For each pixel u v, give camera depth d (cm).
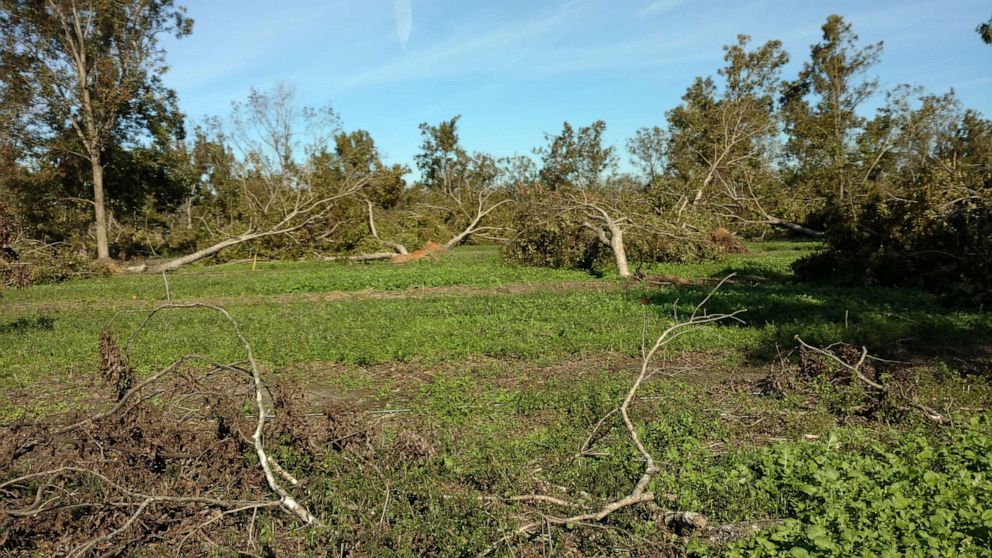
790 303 1388
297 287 2022
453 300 1617
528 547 456
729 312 1290
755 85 4425
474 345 1068
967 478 492
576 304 1453
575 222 2294
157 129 3462
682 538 461
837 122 3869
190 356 604
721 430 668
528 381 889
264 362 1016
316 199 3219
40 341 1208
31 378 962
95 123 3225
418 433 581
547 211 2384
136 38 3256
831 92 3903
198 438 564
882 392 735
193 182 4019
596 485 532
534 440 645
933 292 1566
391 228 3472
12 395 882
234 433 555
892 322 1138
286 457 557
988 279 1388
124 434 534
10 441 554
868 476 524
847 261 1795
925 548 392
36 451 624
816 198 3145
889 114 3772
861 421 717
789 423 682
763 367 938
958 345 1021
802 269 1914
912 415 691
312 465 546
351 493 499
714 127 3775
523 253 2497
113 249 3909
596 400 738
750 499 497
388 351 1036
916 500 459
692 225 2511
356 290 1984
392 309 1491
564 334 1134
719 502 499
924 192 1653
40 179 3238
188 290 2019
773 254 2833
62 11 3058
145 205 4203
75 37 3206
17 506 487
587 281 2000
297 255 3192
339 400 829
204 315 1462
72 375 984
